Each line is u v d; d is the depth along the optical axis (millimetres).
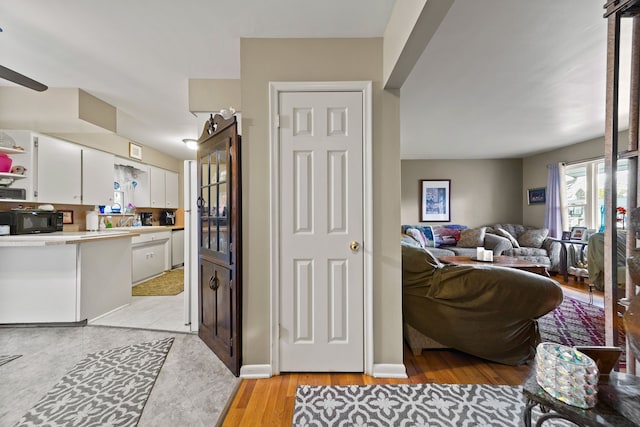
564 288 3992
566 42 2037
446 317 2064
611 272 1116
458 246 5457
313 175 1940
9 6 1646
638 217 1016
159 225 5930
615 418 869
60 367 2035
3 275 2750
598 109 3314
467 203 6160
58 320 2760
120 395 1725
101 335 2588
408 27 1413
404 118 3633
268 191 1954
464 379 1896
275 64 1945
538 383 1026
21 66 2346
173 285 4473
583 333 2559
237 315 1937
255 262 1955
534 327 2041
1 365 2068
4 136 3061
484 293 1917
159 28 1859
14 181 3098
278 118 1931
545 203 5480
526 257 4773
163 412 1587
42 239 2633
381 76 1945
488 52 2164
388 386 1811
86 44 2037
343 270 1950
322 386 1813
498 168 6113
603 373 1052
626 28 1827
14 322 2746
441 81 2637
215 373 1970
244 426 1486
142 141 4684
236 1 1608
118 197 4957
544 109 3324
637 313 901
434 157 6031
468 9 1695
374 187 1956
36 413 1566
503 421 1501
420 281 2186
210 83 2582
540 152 5543
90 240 2840
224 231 2082
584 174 4777
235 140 1927
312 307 1951
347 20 1777
